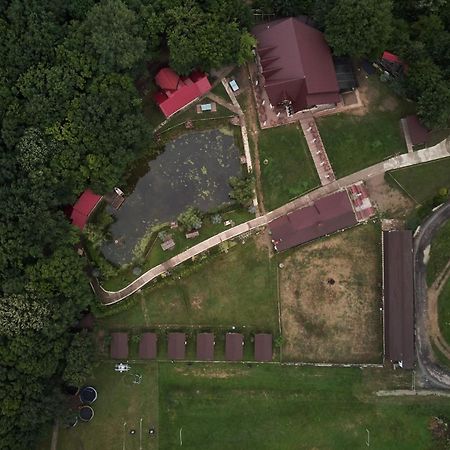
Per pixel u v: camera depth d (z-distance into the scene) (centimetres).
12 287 6919
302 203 8044
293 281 7938
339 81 7981
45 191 7162
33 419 6944
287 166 8088
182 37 7456
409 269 7650
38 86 7100
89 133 7238
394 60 8006
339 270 7938
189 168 8162
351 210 7825
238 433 7769
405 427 7706
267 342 7750
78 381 7269
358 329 7862
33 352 7006
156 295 7956
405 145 8056
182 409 7825
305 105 7781
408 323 7588
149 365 7894
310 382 7819
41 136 7194
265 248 7975
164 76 7944
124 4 7244
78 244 7962
